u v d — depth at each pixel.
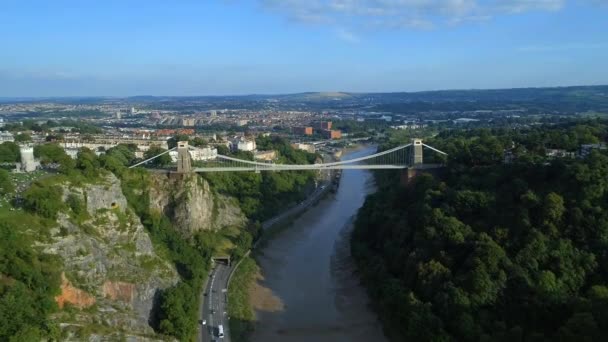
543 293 145.25
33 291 123.69
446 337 140.38
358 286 199.25
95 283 144.88
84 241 149.00
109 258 155.88
